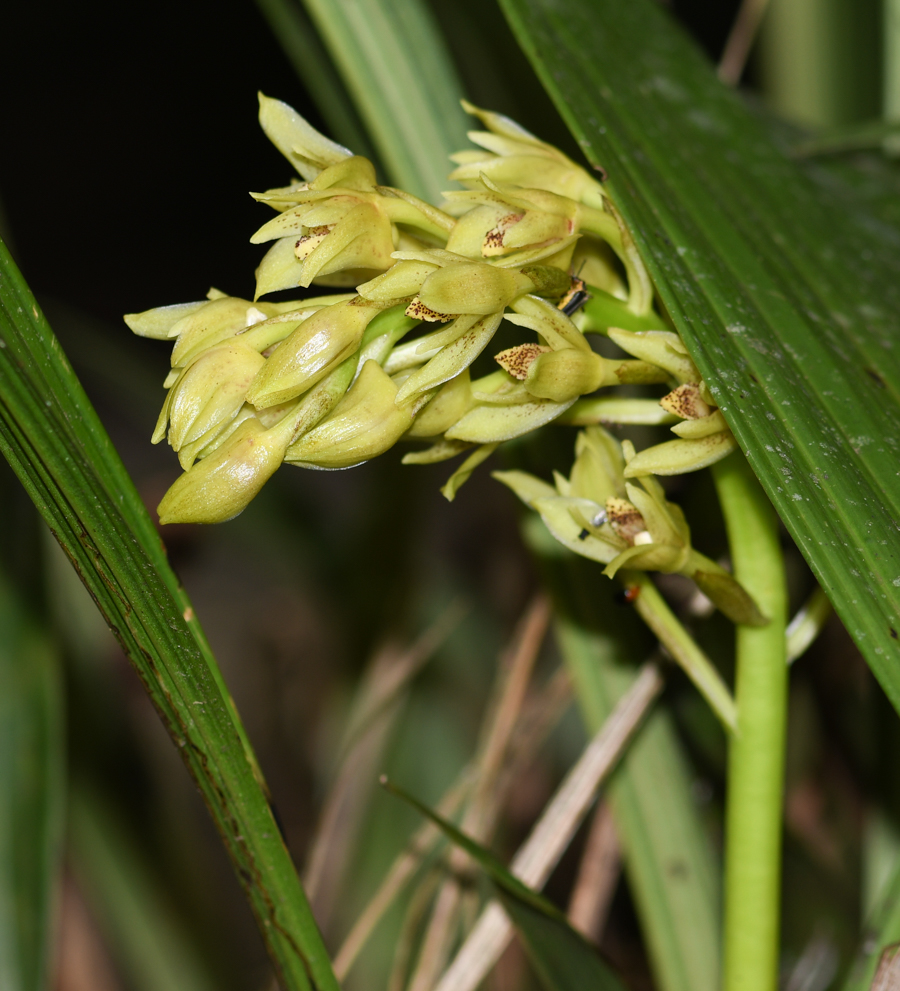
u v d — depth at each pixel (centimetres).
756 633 60
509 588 146
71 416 55
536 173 58
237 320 57
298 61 68
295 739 143
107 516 55
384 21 66
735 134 64
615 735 66
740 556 60
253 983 125
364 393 56
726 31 203
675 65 64
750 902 61
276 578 137
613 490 59
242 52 279
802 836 78
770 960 61
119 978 111
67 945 111
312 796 139
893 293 62
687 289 56
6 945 69
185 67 293
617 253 58
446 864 70
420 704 101
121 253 304
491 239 57
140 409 111
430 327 60
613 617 67
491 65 69
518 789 123
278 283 57
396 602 93
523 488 60
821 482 55
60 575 85
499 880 61
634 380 57
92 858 87
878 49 79
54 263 303
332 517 118
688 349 56
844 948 72
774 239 61
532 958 63
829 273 61
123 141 304
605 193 58
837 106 82
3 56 300
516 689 71
